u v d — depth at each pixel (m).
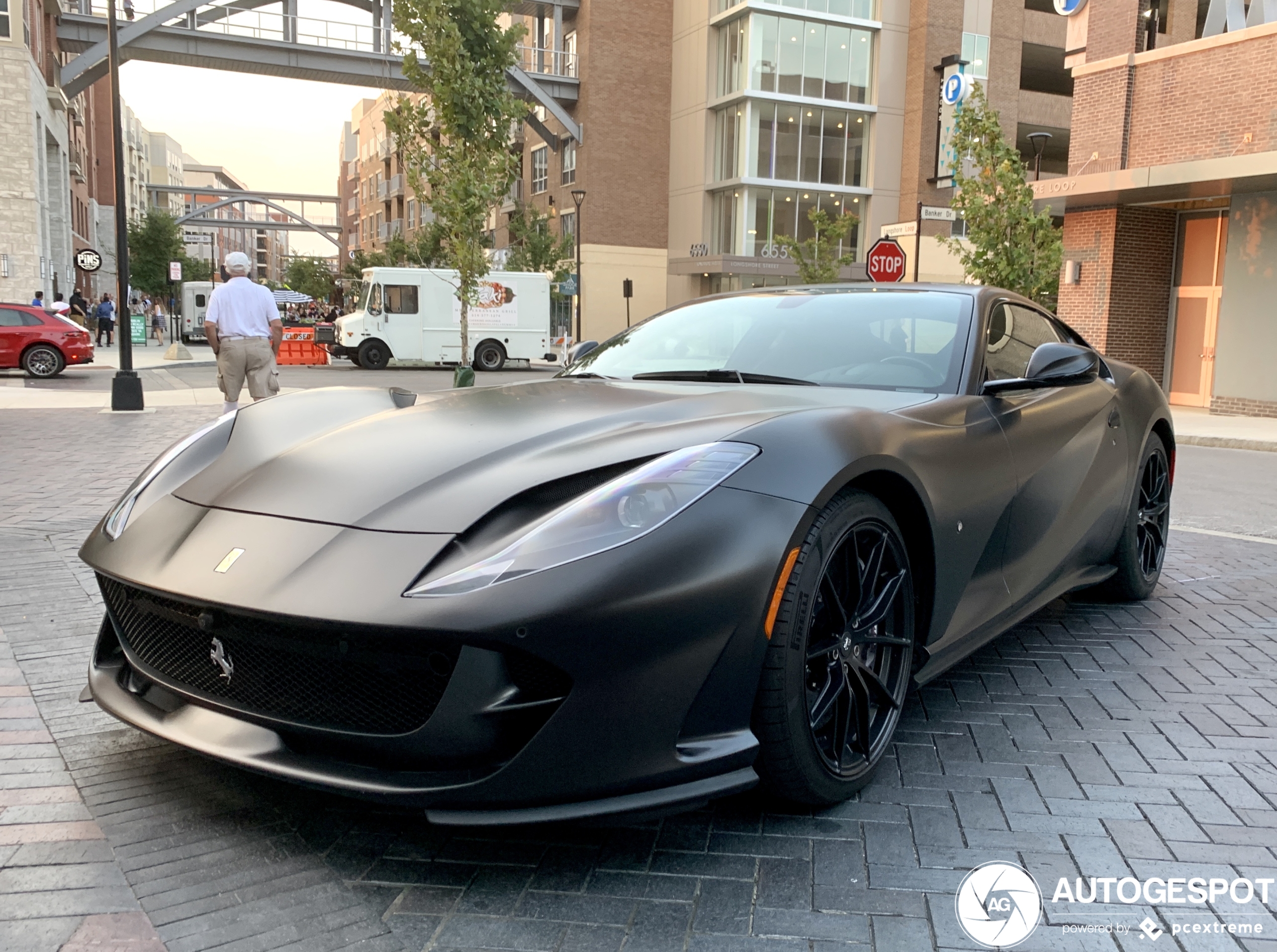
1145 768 2.42
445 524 1.85
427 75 15.67
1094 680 3.09
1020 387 2.77
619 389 2.72
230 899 1.78
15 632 3.35
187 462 2.40
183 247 55.78
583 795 1.76
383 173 69.75
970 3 34.81
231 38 29.81
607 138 36.97
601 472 1.97
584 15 36.69
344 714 1.86
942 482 2.39
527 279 26.30
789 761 1.98
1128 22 15.40
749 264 33.88
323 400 2.70
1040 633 3.62
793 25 33.47
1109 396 3.62
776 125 33.81
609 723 1.75
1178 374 16.77
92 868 1.88
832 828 2.09
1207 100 14.27
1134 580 3.91
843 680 2.13
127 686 2.23
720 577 1.82
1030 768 2.41
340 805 2.16
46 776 2.28
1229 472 8.84
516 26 15.79
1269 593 4.26
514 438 2.19
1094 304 16.50
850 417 2.23
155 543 2.08
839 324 3.12
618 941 1.67
